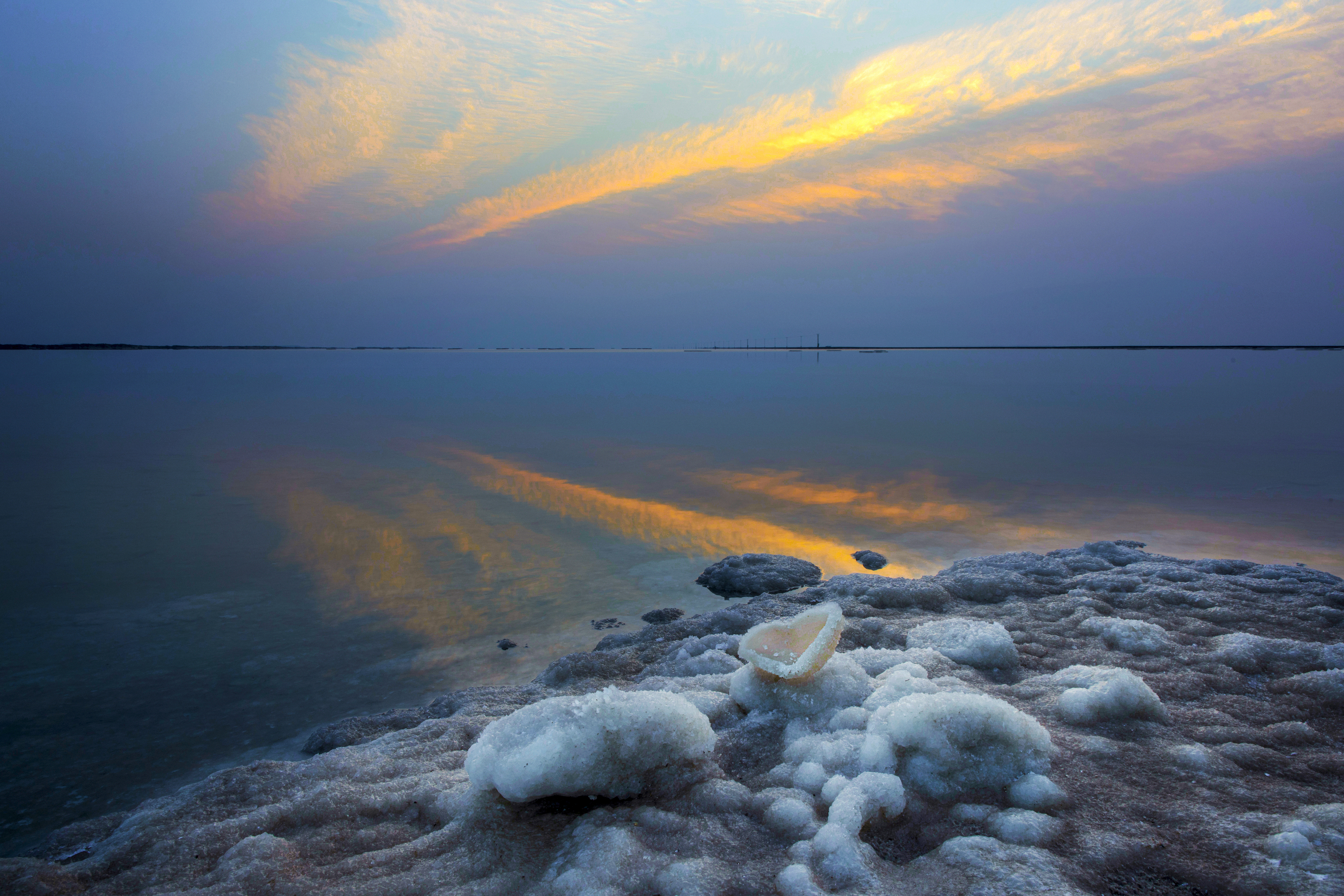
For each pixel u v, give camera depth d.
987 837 2.13
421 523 10.27
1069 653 4.04
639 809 2.37
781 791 2.42
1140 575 5.89
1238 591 5.31
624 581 7.62
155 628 6.44
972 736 2.53
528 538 9.46
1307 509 9.82
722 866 2.01
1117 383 41.41
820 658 3.06
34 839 3.51
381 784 2.77
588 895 1.87
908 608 5.34
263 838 2.33
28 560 8.55
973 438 18.28
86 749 4.40
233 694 5.15
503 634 6.23
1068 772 2.54
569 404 32.09
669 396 36.53
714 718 3.16
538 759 2.35
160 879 2.22
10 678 5.41
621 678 4.45
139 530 9.95
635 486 12.84
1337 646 3.77
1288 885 1.84
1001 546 8.48
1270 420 21.20
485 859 2.15
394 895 2.00
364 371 71.94
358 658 5.78
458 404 32.22
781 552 8.51
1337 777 2.51
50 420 23.92
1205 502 10.43
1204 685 3.44
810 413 26.44
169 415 26.27
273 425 23.05
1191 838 2.12
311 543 9.29
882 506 10.74
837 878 1.93
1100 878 1.93
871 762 2.52
